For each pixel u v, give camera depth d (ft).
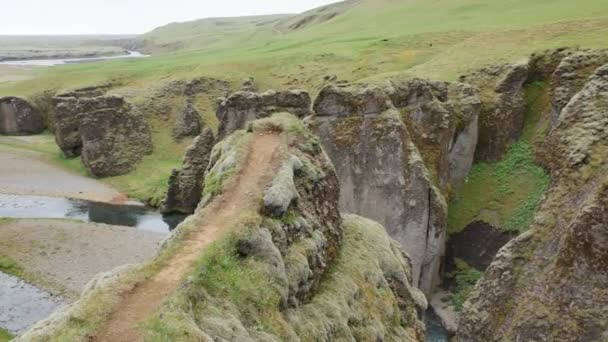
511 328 130.52
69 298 165.07
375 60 329.72
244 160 98.22
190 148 263.70
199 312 61.21
